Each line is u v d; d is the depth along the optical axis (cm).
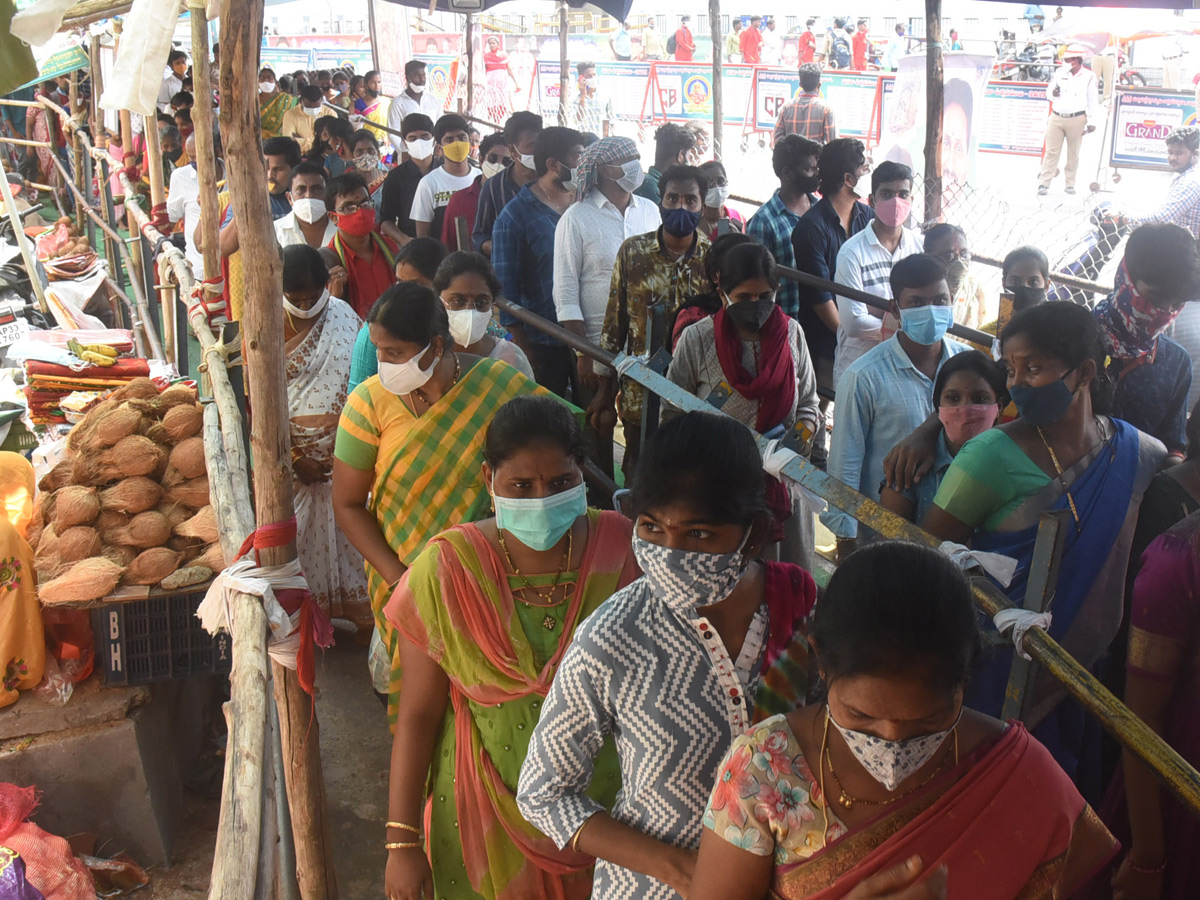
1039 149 1423
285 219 548
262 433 236
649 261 458
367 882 311
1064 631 228
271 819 203
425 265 398
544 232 544
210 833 351
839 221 550
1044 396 222
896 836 126
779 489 283
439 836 220
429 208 710
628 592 171
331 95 1541
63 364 530
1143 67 1702
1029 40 1706
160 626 334
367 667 420
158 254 594
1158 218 720
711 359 361
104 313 897
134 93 265
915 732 121
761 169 1442
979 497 232
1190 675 202
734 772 135
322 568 420
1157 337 297
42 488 361
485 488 283
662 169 646
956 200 808
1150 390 296
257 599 235
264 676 219
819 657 125
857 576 122
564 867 212
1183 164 928
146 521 337
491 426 206
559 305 507
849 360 506
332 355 405
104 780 326
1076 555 227
